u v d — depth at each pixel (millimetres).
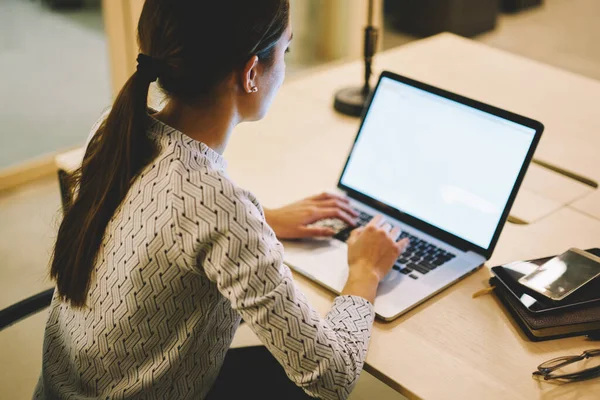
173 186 901
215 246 894
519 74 2117
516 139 1289
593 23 5035
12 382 2010
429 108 1414
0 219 2756
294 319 919
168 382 1000
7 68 3994
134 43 3045
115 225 938
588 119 1860
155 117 976
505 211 1277
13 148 3225
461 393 1014
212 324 1008
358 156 1500
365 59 1851
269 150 1692
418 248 1327
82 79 3910
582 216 1466
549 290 1151
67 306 1028
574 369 1058
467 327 1146
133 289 925
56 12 4785
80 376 1027
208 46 884
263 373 1337
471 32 4703
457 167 1355
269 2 908
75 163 1530
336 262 1276
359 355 1019
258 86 976
